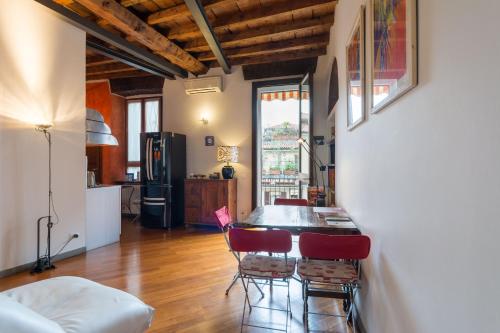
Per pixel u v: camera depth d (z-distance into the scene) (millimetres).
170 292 2713
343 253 1784
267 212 2955
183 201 5758
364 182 2010
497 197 644
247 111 5535
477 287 720
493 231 659
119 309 1409
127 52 4410
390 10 1351
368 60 1831
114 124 6500
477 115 715
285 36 4562
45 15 3406
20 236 3143
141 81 6234
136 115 6695
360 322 2084
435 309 941
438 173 920
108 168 6379
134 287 2814
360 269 2090
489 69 668
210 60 5512
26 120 3209
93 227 4086
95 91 6551
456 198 815
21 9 3152
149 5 3711
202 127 5797
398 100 1292
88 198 4012
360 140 2143
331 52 4297
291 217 2672
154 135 5398
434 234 948
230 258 3684
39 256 3293
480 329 706
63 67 3643
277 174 5773
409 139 1162
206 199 5277
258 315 2314
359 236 1752
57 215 3551
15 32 3098
